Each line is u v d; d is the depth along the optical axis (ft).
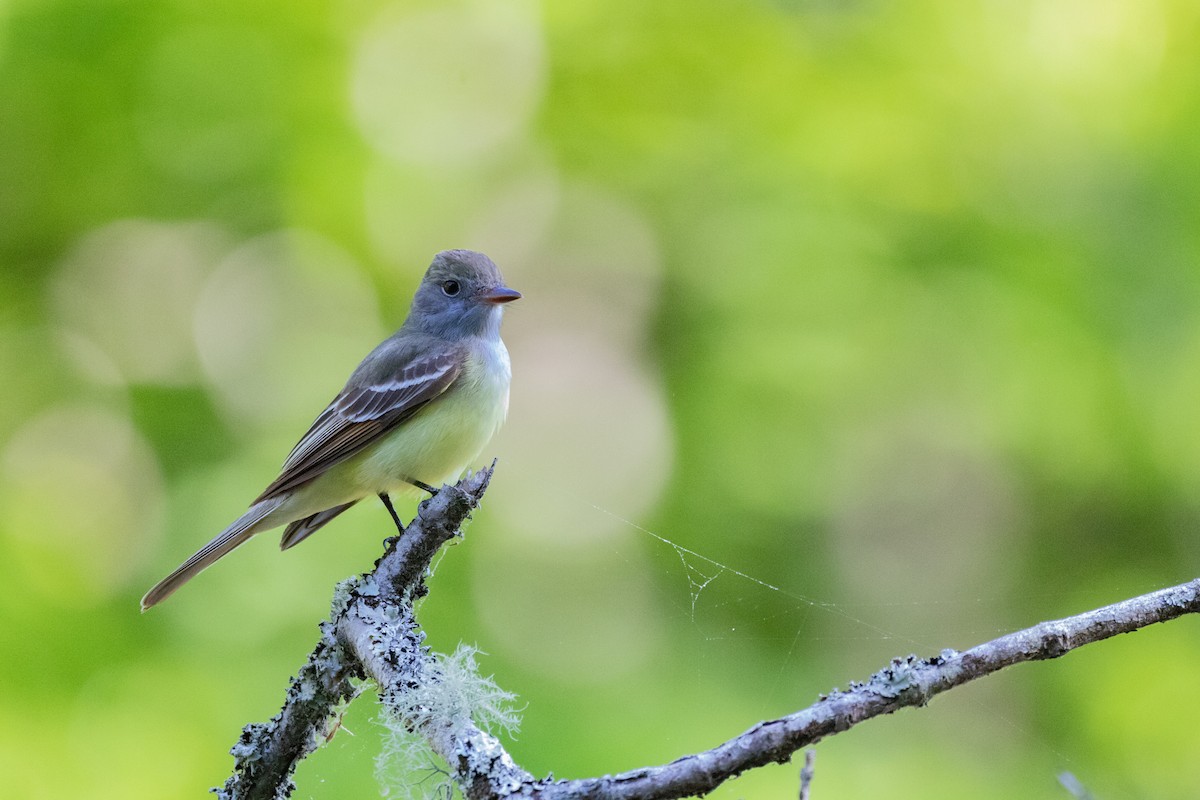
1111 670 37.14
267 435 43.19
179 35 44.37
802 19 47.01
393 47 48.57
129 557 38.99
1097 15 45.96
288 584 35.83
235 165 45.29
